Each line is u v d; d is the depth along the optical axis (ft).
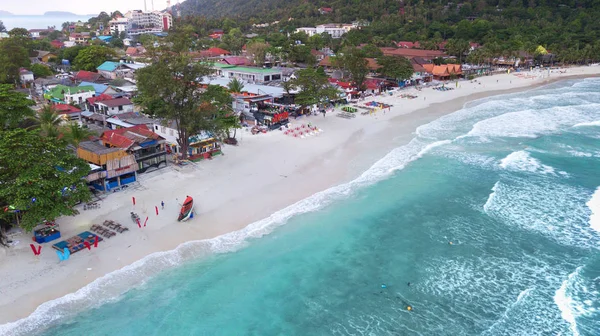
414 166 200.03
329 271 120.88
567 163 204.44
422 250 131.85
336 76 405.80
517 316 103.24
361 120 285.64
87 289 108.06
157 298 107.45
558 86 441.27
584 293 111.34
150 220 142.10
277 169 192.54
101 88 310.24
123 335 95.66
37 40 595.06
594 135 251.39
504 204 161.58
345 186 175.94
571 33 645.92
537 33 645.10
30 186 118.01
